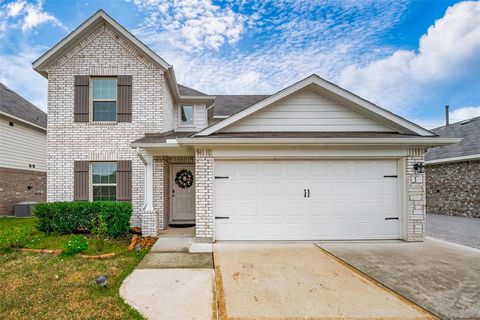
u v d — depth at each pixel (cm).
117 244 662
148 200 769
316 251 627
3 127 1285
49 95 902
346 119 790
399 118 740
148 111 920
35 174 1504
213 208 718
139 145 737
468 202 1304
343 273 488
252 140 686
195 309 359
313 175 741
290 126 788
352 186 742
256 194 735
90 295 397
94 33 924
